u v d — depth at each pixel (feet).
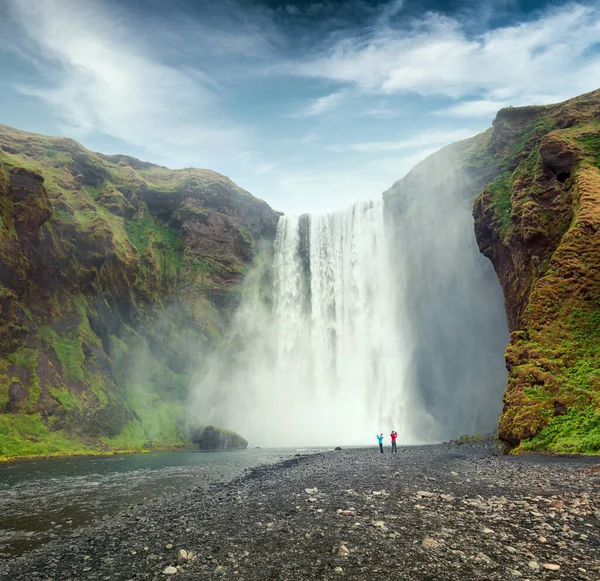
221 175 353.72
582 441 66.28
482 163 219.00
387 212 265.75
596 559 24.18
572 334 87.86
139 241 268.00
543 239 120.98
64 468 106.42
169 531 38.73
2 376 157.58
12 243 175.11
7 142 261.65
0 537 42.32
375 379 253.44
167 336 250.57
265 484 62.54
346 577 24.52
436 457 81.51
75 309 200.34
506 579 22.39
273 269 308.81
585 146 127.95
